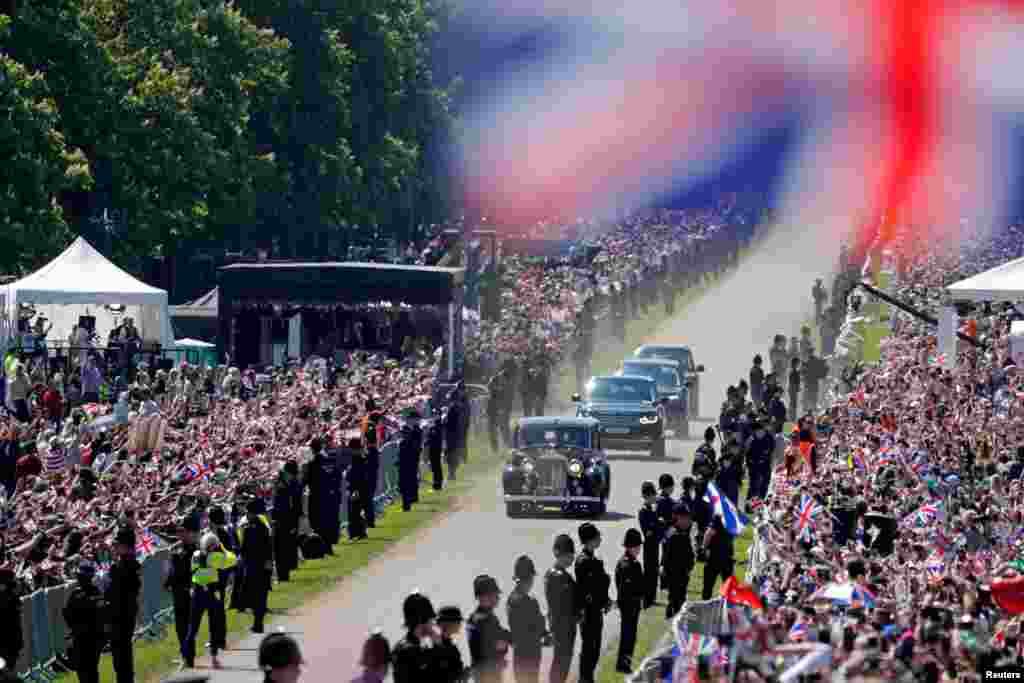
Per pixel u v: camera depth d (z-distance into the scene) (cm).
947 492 14412
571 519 16750
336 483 15325
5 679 9212
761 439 16900
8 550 11275
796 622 7819
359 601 12950
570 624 10000
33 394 19862
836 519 12719
